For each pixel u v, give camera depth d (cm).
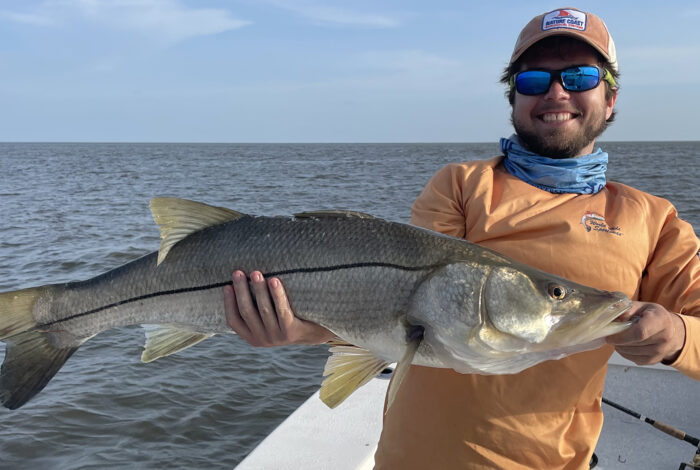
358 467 328
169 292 274
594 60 261
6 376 283
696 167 5134
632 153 10162
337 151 14025
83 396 703
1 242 1572
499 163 277
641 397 450
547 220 246
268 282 248
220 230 272
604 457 393
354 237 253
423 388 254
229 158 8869
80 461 590
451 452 246
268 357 820
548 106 258
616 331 214
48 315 288
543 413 240
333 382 254
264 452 342
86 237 1644
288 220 266
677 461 389
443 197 266
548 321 228
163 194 2900
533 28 264
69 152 13000
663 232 251
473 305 234
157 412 674
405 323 242
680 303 238
